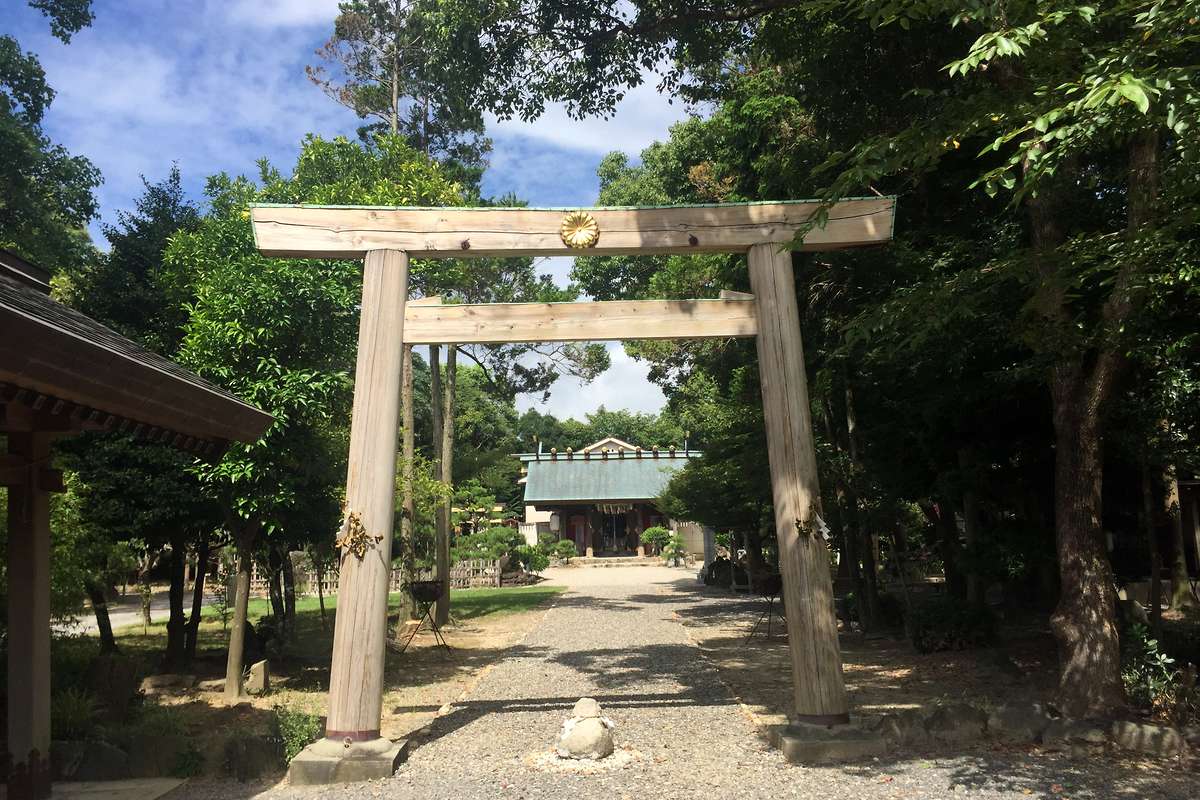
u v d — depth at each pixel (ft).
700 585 81.61
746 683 29.53
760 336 22.15
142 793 18.20
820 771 18.04
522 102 34.73
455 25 31.78
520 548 99.60
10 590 17.51
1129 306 19.65
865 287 34.32
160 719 21.58
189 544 37.76
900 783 16.88
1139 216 18.22
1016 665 29.84
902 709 24.03
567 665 35.22
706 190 52.47
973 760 18.33
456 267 45.70
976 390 28.02
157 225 35.24
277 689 31.12
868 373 35.55
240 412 17.98
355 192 34.73
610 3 31.01
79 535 27.81
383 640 20.43
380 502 20.74
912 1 15.01
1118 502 37.65
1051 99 14.97
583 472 122.21
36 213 62.44
